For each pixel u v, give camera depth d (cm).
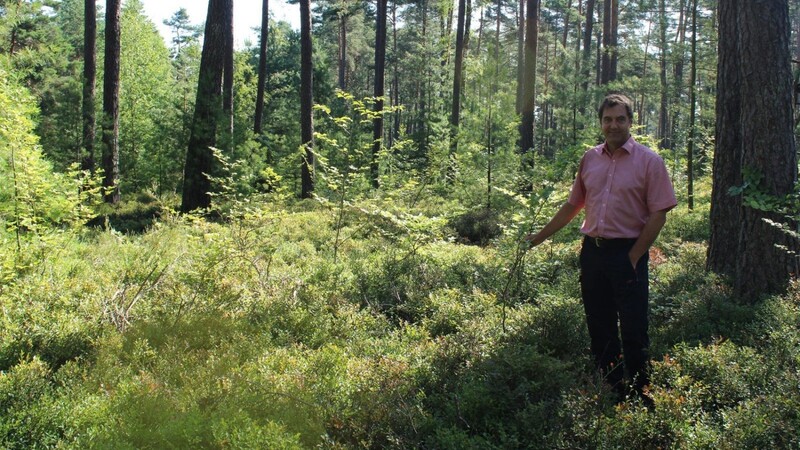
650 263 852
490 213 1462
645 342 405
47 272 651
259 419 337
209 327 496
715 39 1596
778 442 315
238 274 670
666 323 543
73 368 412
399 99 5578
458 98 2589
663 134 4231
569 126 1881
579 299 595
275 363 431
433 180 1714
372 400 356
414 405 360
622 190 404
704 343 481
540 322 495
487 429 348
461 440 319
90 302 554
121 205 1672
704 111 1672
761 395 359
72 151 1925
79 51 3859
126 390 369
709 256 745
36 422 332
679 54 1806
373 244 991
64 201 752
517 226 696
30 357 436
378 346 499
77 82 2005
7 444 319
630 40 4175
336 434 338
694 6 1546
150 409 346
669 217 1316
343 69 4991
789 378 370
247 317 543
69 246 791
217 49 1555
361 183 1180
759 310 534
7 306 512
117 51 1744
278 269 772
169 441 318
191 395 368
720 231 730
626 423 326
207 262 643
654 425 329
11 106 727
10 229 686
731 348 428
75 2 4291
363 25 5194
